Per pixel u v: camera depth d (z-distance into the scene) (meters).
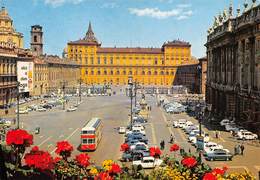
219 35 92.62
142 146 51.69
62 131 71.81
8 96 116.38
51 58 190.50
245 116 72.62
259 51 66.56
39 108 109.31
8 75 116.00
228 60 87.44
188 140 62.88
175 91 192.62
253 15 69.31
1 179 10.05
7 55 115.00
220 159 47.62
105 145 58.03
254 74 69.69
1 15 155.00
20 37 162.50
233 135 66.50
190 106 116.00
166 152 52.00
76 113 104.25
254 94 67.69
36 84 152.75
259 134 63.69
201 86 173.25
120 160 47.34
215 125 79.50
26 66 128.75
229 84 86.31
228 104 84.19
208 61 117.25
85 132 53.41
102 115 99.62
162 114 102.69
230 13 85.56
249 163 46.31
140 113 100.81
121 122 86.06
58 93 165.75
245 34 74.62
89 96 169.25
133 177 23.42
